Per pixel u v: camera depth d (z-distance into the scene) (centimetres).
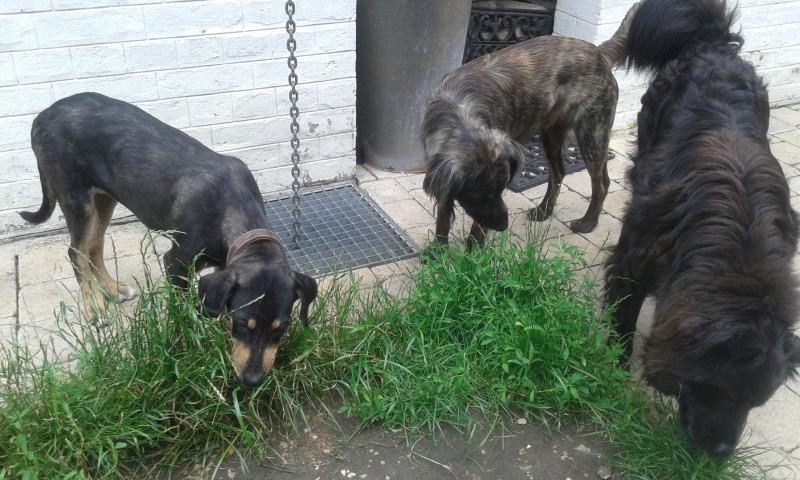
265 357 104
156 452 104
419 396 114
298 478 104
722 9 134
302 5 165
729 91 118
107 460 97
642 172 121
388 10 171
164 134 125
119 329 109
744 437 110
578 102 161
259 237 115
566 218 177
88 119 124
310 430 112
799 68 242
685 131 114
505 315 123
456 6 177
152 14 152
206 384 106
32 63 146
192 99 165
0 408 97
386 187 190
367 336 120
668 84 131
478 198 140
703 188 100
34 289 141
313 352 115
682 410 95
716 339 83
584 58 158
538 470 106
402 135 192
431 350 121
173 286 108
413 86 185
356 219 174
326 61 174
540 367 118
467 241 156
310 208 178
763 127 117
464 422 113
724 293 87
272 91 172
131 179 122
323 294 129
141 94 159
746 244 91
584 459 108
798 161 203
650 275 112
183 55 159
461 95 146
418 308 128
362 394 115
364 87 189
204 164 122
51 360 121
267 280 106
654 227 108
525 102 154
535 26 223
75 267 128
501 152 138
